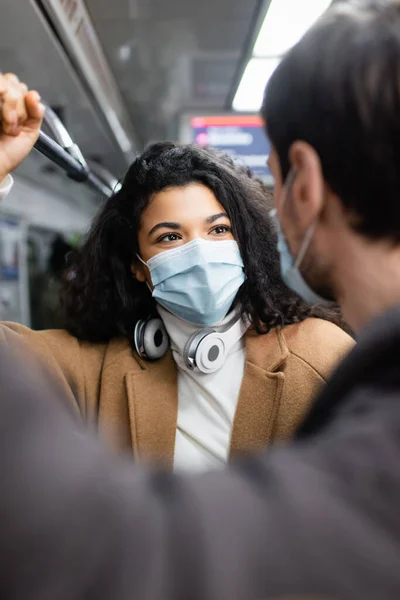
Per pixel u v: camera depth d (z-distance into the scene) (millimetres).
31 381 335
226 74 3100
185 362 1059
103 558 271
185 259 1032
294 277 548
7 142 682
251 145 3637
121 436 1070
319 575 280
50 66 2180
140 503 290
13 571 272
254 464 328
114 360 1134
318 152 431
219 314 1054
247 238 1090
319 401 396
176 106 3664
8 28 1841
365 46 402
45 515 274
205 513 285
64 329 1250
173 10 2277
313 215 453
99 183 1459
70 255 1328
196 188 1059
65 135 1138
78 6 2059
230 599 267
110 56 2764
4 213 3879
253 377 1059
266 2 2172
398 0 425
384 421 326
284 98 451
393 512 296
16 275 4098
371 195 414
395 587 285
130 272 1191
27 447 293
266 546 280
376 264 438
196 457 1041
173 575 269
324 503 293
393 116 390
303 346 1097
